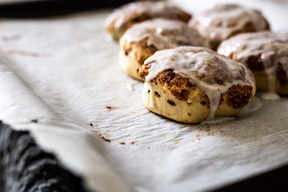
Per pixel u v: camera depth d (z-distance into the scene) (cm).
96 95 42
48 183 32
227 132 38
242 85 39
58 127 34
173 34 45
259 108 41
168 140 37
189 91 38
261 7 60
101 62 49
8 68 43
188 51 41
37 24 59
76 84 44
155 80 39
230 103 39
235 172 33
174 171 33
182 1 67
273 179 33
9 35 55
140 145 36
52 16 64
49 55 50
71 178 32
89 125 38
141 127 38
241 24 50
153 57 40
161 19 48
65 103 41
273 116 40
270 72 42
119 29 52
